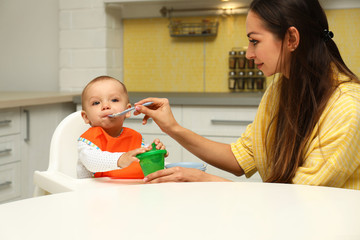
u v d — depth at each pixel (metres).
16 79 3.50
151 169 1.07
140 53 3.32
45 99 2.65
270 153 1.26
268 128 1.25
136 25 3.31
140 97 2.66
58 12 3.34
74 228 0.60
